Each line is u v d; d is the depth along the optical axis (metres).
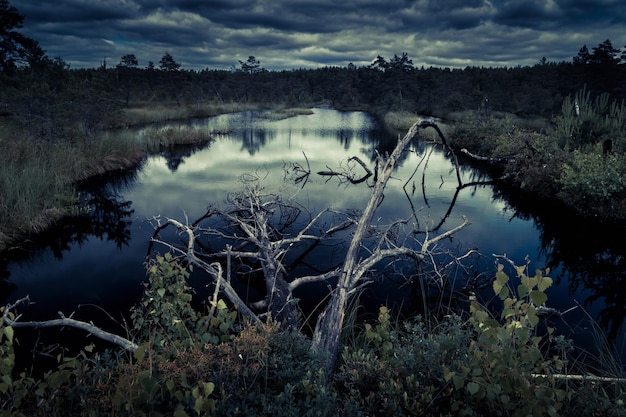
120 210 10.98
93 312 5.74
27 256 7.77
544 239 9.03
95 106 21.02
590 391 2.81
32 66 31.66
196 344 2.91
